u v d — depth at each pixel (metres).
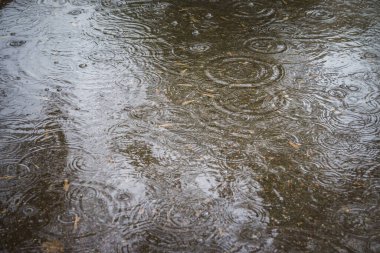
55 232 1.49
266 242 1.45
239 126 1.99
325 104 2.13
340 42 2.66
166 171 1.74
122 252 1.42
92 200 1.61
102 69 2.41
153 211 1.57
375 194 1.63
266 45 2.63
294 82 2.29
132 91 2.22
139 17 2.97
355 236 1.47
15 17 2.97
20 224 1.52
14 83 2.29
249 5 3.11
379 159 1.80
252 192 1.64
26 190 1.66
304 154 1.82
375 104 2.12
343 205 1.58
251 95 2.19
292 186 1.67
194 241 1.45
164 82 2.29
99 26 2.86
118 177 1.72
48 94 2.21
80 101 2.16
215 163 1.78
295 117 2.04
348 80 2.31
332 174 1.72
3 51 2.57
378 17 2.96
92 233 1.48
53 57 2.52
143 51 2.58
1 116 2.06
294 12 3.02
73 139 1.92
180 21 2.91
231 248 1.43
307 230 1.49
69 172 1.74
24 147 1.88
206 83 2.29
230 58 2.50
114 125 2.00
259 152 1.84
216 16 2.97
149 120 2.02
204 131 1.96
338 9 3.06
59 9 3.08
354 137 1.92
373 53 2.54
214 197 1.62
